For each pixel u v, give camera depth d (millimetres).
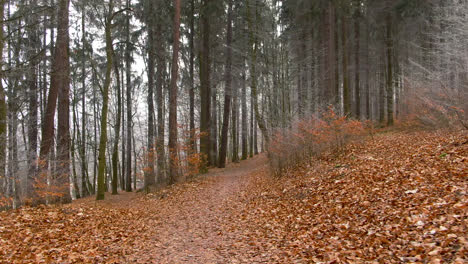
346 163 10391
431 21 18016
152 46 18125
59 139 10242
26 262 4656
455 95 10734
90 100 23312
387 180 7000
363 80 26688
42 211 7848
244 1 17656
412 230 4301
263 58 17281
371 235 4602
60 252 5258
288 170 12172
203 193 12016
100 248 5746
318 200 7484
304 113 13516
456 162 6652
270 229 6410
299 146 12250
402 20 20797
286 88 16078
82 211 8523
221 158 21297
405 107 16750
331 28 17906
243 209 8789
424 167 7082
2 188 8336
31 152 9016
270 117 14641
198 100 23188
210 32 20672
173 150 13992
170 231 7180
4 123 8625
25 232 6172
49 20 9773
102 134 13398
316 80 17641
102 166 13648
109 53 13438
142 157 15250
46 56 12477
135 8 17172
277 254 4809
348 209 6148
